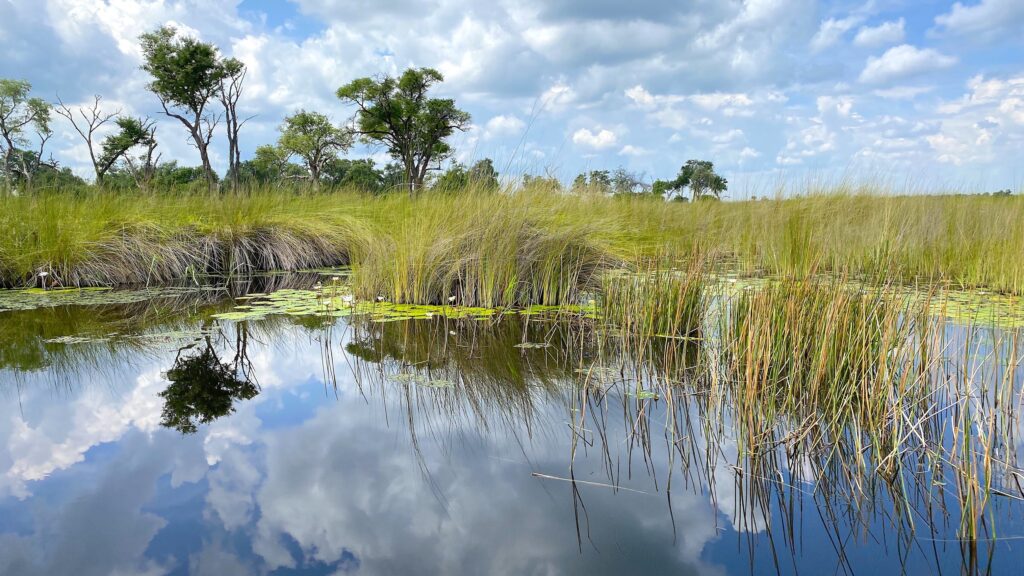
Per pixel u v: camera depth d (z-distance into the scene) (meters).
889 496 2.07
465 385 3.31
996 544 1.76
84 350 4.06
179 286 6.97
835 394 2.63
